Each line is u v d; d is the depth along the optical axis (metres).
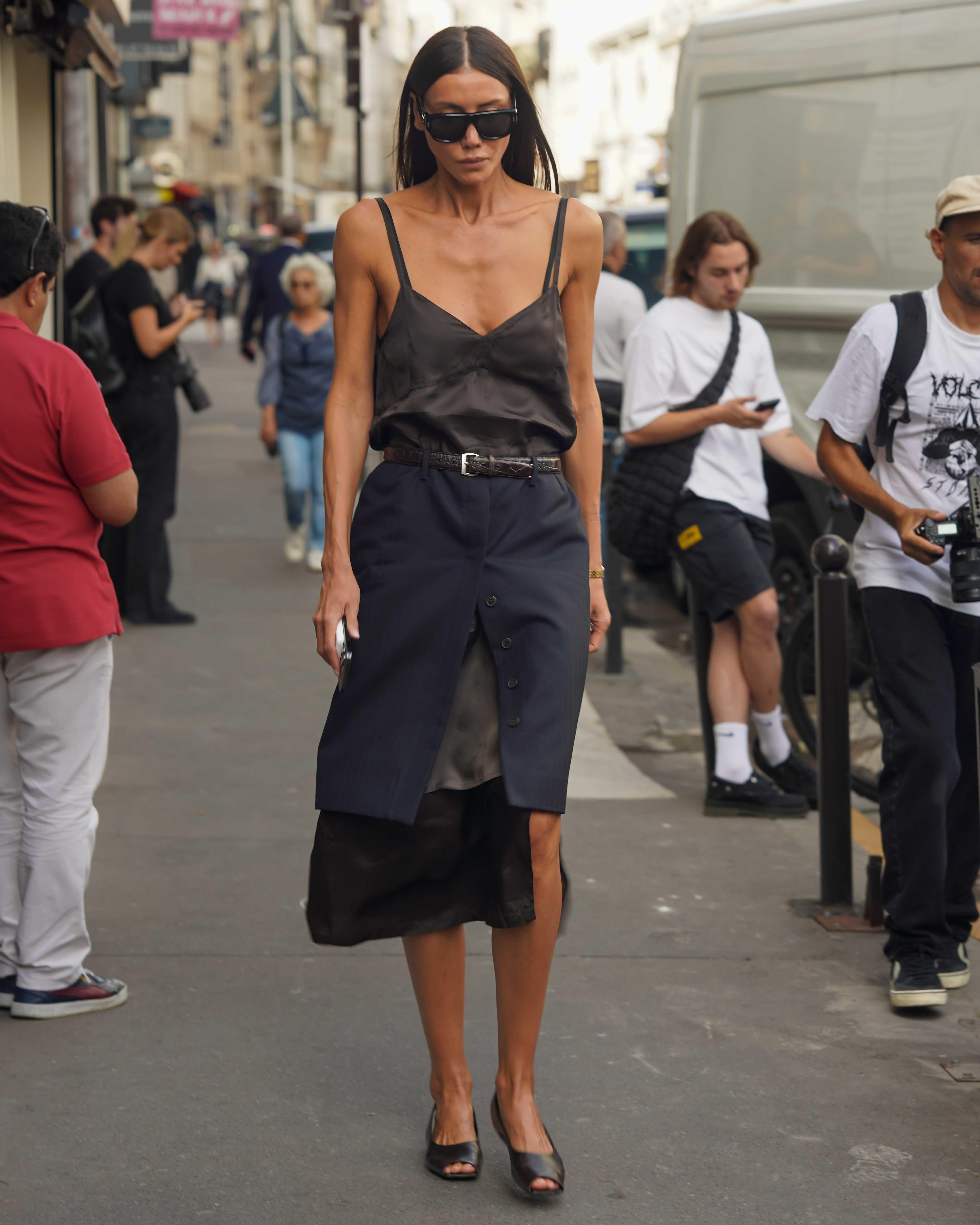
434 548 2.83
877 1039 3.58
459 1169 2.95
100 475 3.44
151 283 7.77
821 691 4.36
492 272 2.84
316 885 2.87
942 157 6.27
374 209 2.88
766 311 6.89
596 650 3.04
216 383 23.92
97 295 7.77
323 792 2.84
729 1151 3.08
